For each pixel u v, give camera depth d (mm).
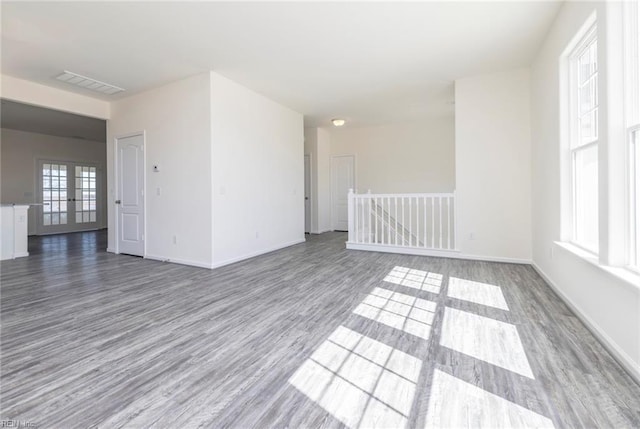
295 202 6184
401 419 1382
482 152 4340
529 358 1866
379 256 4926
